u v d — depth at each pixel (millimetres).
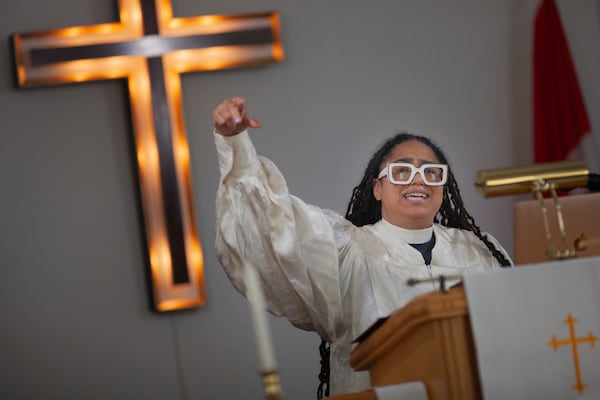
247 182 5840
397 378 4227
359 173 9039
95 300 8656
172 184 8562
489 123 9320
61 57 8523
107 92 8797
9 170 8672
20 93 8719
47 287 8633
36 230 8664
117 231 8727
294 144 9008
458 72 9320
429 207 6438
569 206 4785
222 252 6102
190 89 8891
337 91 9109
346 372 6215
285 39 9109
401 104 9203
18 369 8547
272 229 5918
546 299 3736
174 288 8547
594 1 9578
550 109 9258
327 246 6094
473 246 6578
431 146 6664
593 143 9234
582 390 3680
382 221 6520
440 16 9352
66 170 8727
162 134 8578
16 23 8750
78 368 8594
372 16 9250
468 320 3764
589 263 3789
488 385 3631
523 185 4324
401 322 3906
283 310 6230
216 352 8711
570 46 9555
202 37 8656
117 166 8766
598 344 3734
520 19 9438
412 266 6324
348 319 6254
